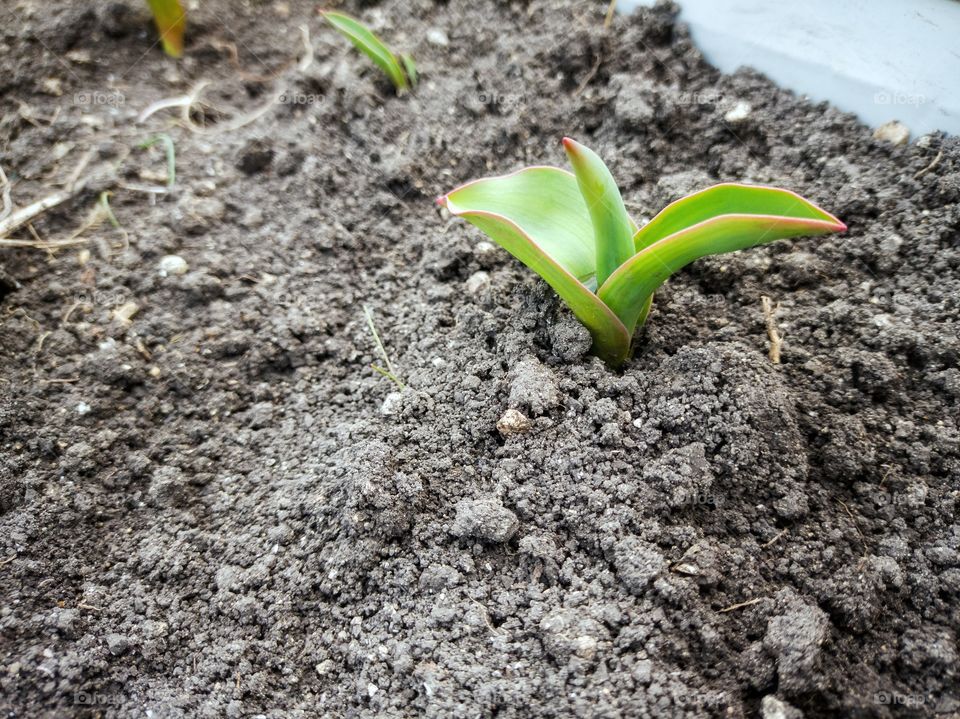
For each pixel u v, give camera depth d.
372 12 0.30
